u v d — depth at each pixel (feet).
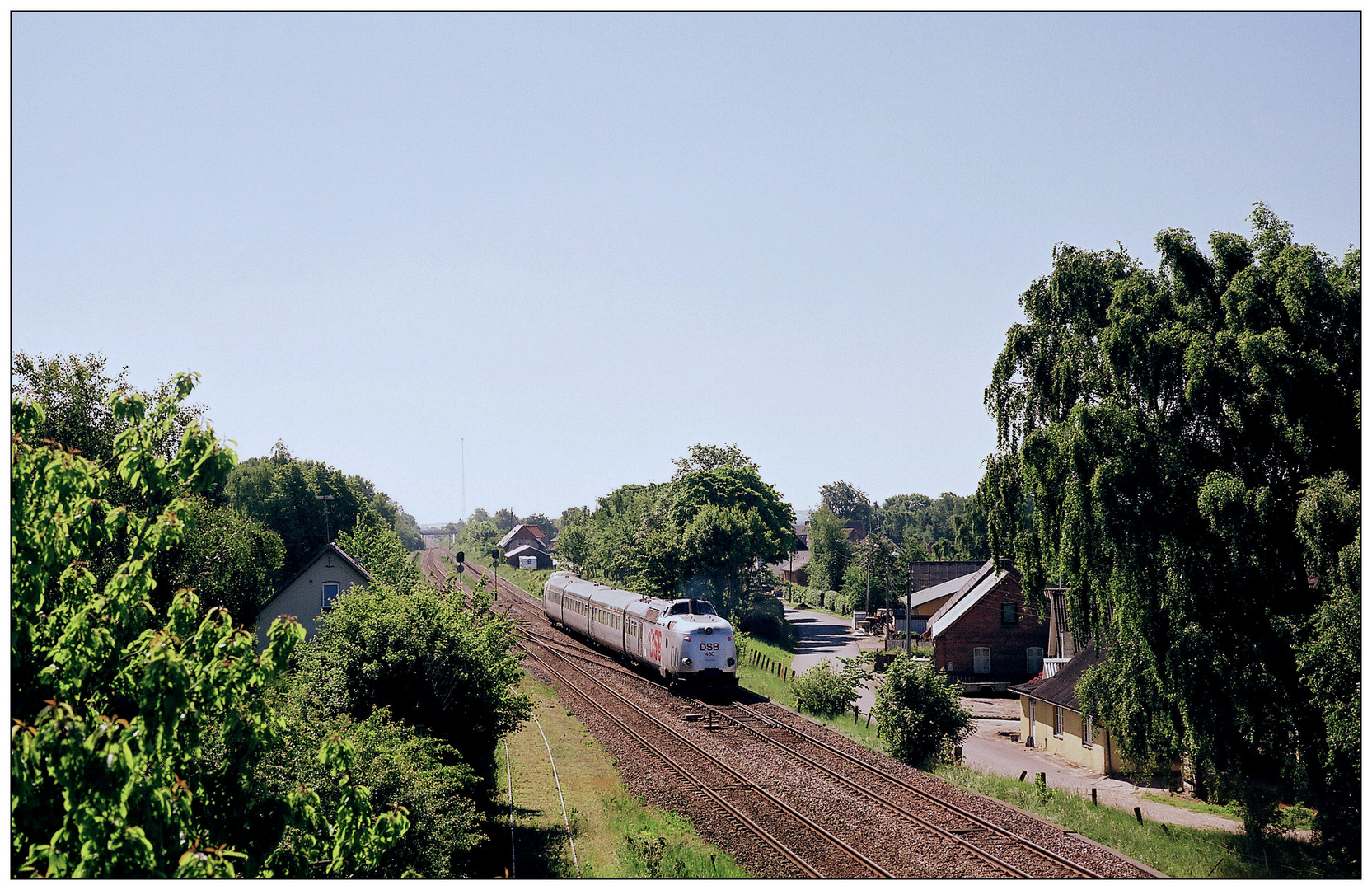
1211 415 67.46
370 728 54.49
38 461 25.25
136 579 25.94
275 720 29.22
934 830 64.23
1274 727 63.62
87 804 21.76
